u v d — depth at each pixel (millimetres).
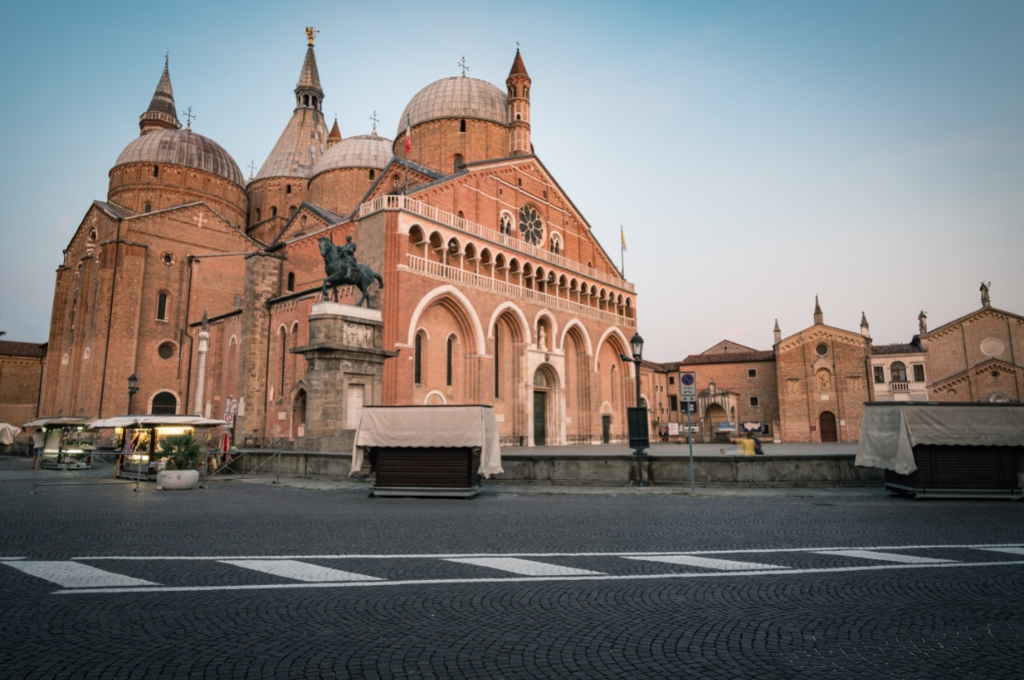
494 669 5051
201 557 9258
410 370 40344
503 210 52750
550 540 10789
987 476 16641
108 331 52438
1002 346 63844
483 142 60500
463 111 60438
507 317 50219
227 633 5898
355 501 16734
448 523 12688
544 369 53781
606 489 19359
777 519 13273
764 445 56375
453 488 17344
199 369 34812
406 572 8367
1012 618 6344
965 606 6789
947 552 9719
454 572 8375
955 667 5066
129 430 30484
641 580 7953
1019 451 16672
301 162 72812
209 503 16250
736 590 7480
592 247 63375
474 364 45906
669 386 80062
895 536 11188
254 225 71250
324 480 22438
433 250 45000
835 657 5312
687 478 20125
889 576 8164
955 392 63906
